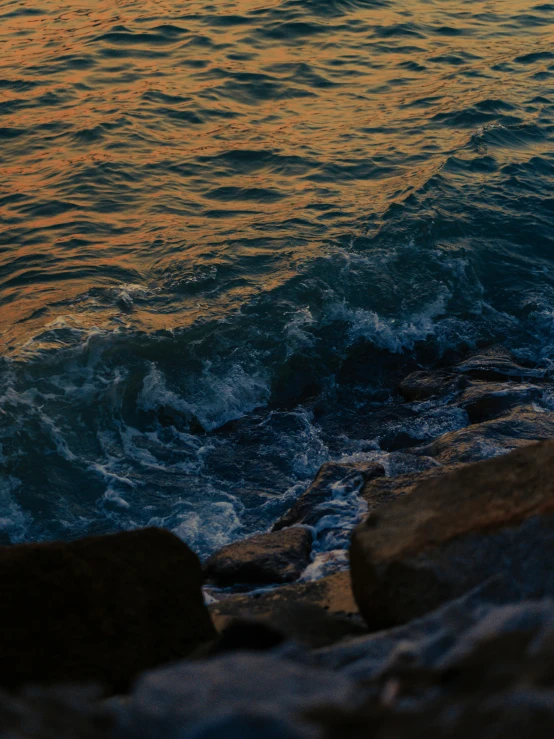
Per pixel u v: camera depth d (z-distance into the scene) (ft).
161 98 60.70
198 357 34.73
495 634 6.75
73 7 82.38
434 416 31.53
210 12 79.00
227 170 50.67
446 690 5.87
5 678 11.04
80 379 32.91
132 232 43.70
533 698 4.92
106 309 37.01
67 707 5.25
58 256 41.22
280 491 28.53
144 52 69.87
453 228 43.83
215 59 68.23
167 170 50.47
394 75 65.77
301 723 5.02
